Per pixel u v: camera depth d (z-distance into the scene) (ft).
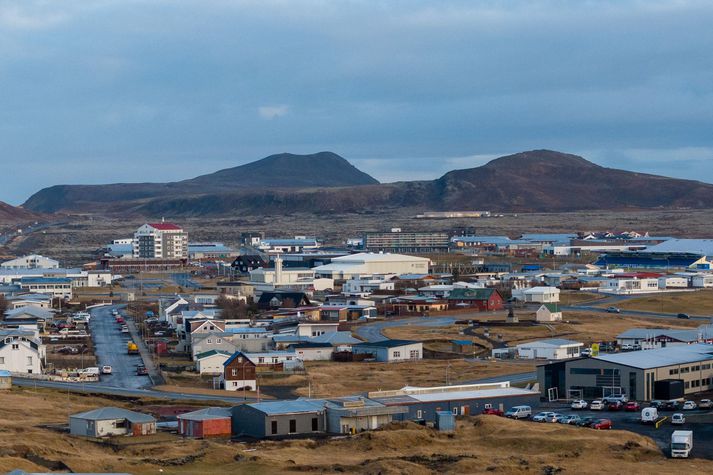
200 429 476.95
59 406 559.79
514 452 442.50
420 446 451.94
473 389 561.84
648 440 459.73
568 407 561.84
